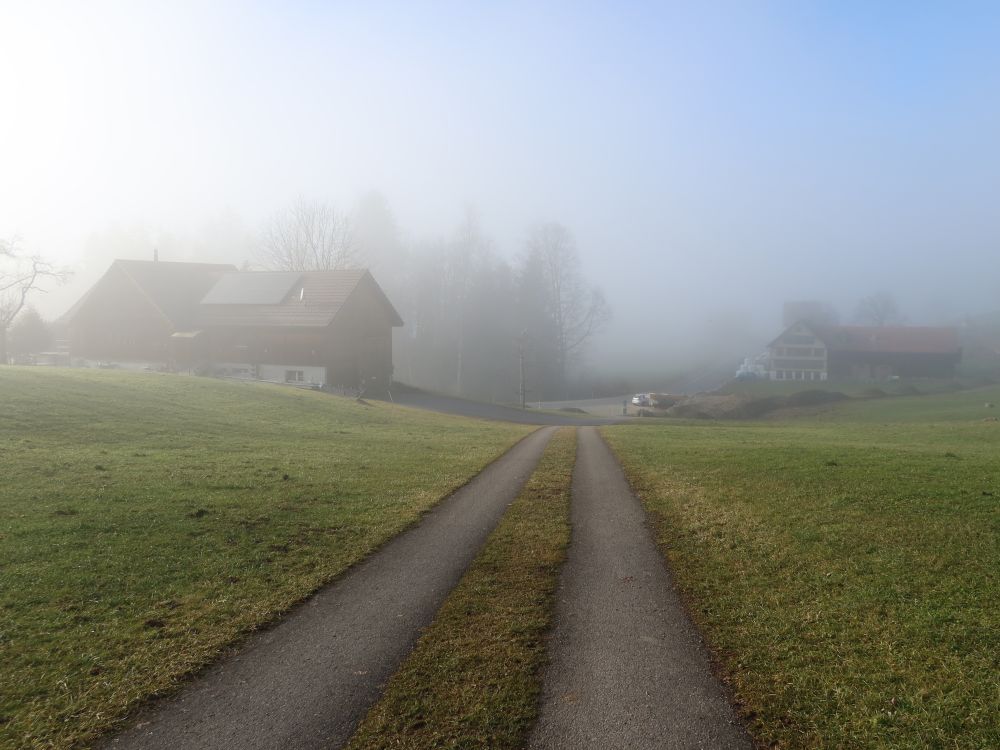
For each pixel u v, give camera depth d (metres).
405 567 9.22
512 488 15.46
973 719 5.16
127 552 9.26
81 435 19.52
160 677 5.91
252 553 9.53
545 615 7.41
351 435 26.67
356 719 5.24
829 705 5.43
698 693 5.65
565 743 4.89
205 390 33.62
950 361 113.56
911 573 8.44
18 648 6.39
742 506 12.50
